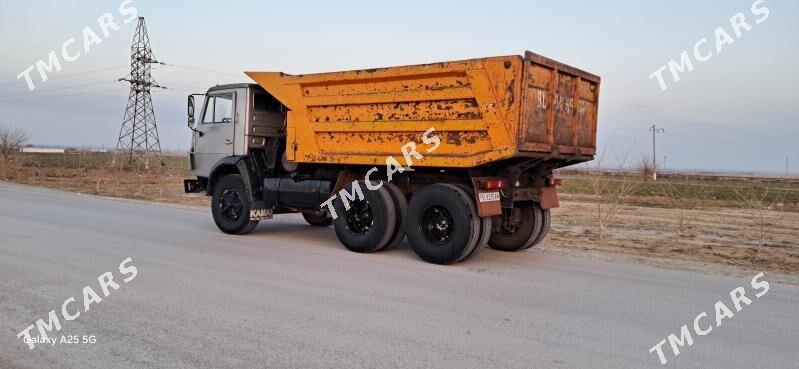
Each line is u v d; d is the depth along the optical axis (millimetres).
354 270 7402
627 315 5574
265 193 10156
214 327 4809
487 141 7676
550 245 10328
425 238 8188
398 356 4223
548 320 5301
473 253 8078
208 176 11078
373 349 4359
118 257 7754
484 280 7012
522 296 6211
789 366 4285
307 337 4602
